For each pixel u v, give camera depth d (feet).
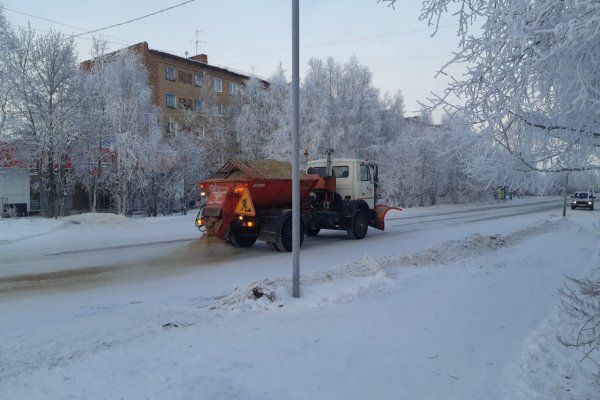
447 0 12.71
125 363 13.51
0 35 65.36
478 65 11.70
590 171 12.96
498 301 21.48
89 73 75.25
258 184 37.04
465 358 14.43
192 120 101.04
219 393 11.63
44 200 69.97
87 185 77.10
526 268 30.17
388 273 26.55
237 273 29.01
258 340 15.64
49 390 11.81
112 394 11.54
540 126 12.20
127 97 79.25
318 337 16.02
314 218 43.14
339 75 117.19
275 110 106.52
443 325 17.67
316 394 11.76
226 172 38.99
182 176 83.46
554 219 68.54
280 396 11.61
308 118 103.40
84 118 69.15
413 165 116.26
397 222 72.54
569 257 34.94
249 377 12.62
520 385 12.53
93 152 73.10
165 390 11.73
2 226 51.60
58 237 46.60
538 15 9.93
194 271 29.76
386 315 18.84
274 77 109.91
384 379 12.76
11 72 65.57
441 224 68.33
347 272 26.50
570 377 13.12
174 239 47.34
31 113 65.62
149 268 30.83
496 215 91.40
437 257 32.65
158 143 80.59
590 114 11.35
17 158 67.36
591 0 8.90
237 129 104.83
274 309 19.42
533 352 14.80
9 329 17.35
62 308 20.63
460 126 12.65
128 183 75.72
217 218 37.01
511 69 11.05
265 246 41.32
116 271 29.78
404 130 118.42
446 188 143.54
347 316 18.61
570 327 16.98
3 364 13.62
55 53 66.59
